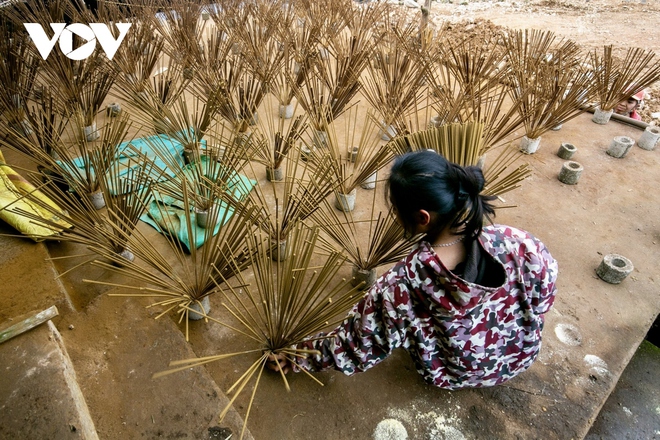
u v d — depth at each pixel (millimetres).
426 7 3877
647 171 2535
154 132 2297
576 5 6145
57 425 953
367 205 2170
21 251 1592
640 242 2041
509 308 1096
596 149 2705
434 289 1001
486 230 1062
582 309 1690
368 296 1106
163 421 1089
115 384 1152
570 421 1328
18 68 2449
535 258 1039
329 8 4004
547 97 2486
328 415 1317
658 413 1659
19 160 2219
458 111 2279
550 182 2410
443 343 1147
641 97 3158
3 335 1085
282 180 2270
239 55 3049
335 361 1212
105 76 2508
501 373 1228
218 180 1739
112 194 1684
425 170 854
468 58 2652
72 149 2346
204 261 1380
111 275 1660
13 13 3213
